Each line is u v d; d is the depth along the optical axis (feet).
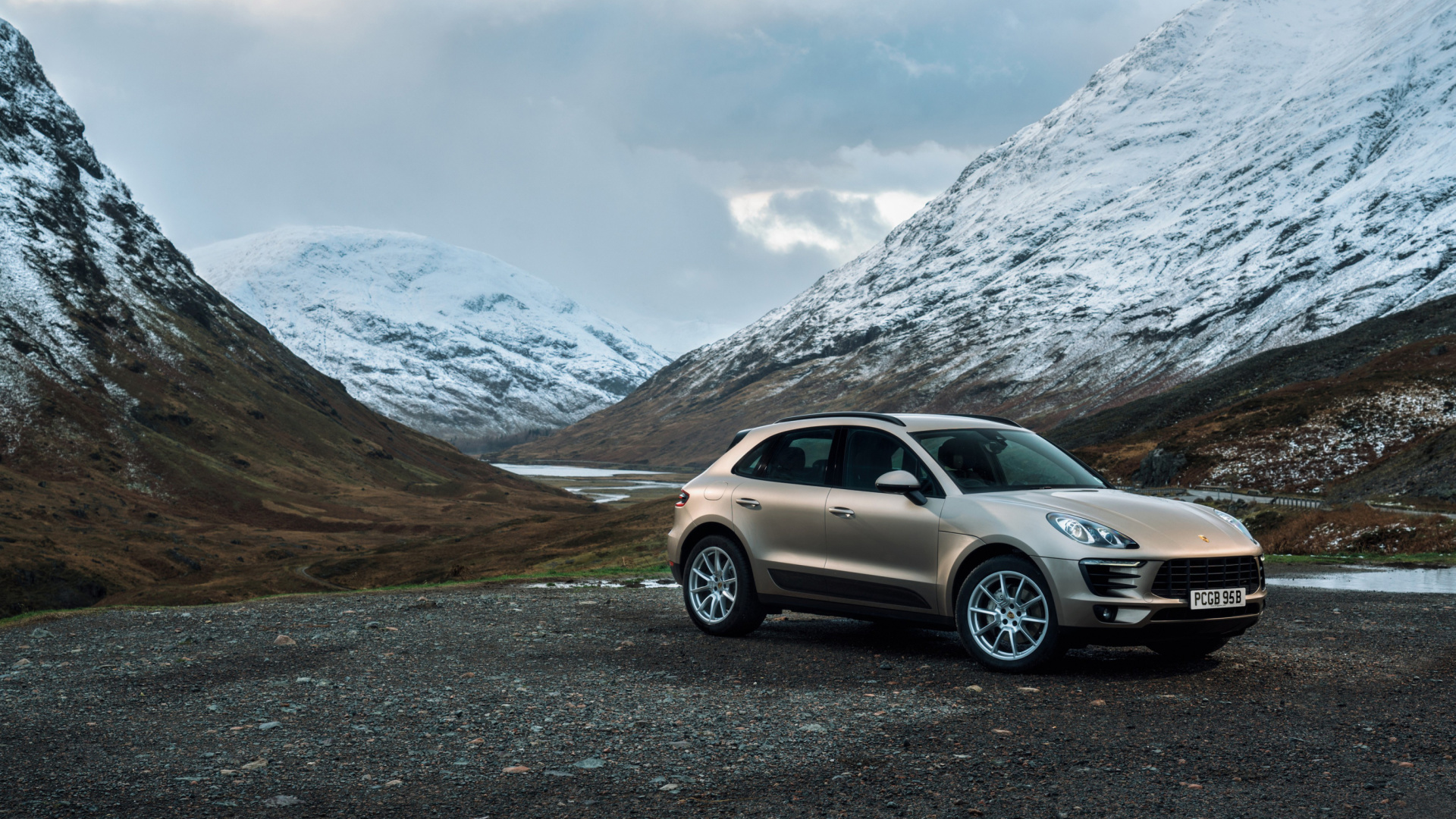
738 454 32.68
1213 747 17.53
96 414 527.40
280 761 17.51
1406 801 14.49
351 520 482.69
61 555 314.14
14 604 274.57
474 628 34.58
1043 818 14.01
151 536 374.84
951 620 26.37
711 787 15.67
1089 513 24.75
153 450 514.27
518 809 14.75
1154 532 24.22
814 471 30.14
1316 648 28.43
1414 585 50.49
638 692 22.99
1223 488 234.79
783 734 18.84
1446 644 28.91
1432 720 19.25
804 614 37.19
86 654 30.35
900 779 15.93
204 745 18.61
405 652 29.43
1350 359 386.93
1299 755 16.97
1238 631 25.29
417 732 19.49
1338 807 14.30
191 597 257.75
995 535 25.13
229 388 645.51
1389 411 245.04
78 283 653.30
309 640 32.30
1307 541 89.25
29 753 18.20
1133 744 17.79
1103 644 24.11
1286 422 258.57
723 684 23.81
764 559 30.37
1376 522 87.86
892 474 26.84
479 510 542.57
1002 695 22.07
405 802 15.12
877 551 27.68
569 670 26.04
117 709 21.99
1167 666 25.66
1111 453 315.99
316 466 596.70
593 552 189.57
